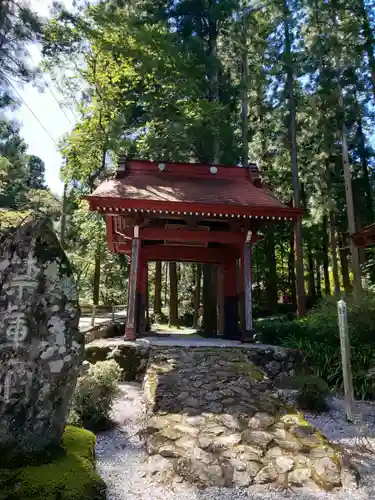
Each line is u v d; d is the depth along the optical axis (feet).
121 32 49.90
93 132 55.21
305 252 89.56
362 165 74.90
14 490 8.44
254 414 16.81
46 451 9.76
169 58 48.26
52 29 45.68
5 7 23.63
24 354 10.00
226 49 59.00
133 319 30.91
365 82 58.49
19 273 10.36
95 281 75.51
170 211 30.76
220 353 26.21
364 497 11.93
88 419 17.19
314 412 21.18
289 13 57.41
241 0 55.88
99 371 18.63
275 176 68.80
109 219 35.47
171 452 13.98
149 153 50.06
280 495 11.93
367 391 24.49
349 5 55.67
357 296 32.27
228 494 11.89
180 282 83.97
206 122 49.70
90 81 54.90
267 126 70.38
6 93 26.07
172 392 19.13
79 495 8.63
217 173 39.55
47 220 11.08
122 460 14.40
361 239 32.32
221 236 33.35
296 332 30.96
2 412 9.55
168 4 55.83
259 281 88.53
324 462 13.41
